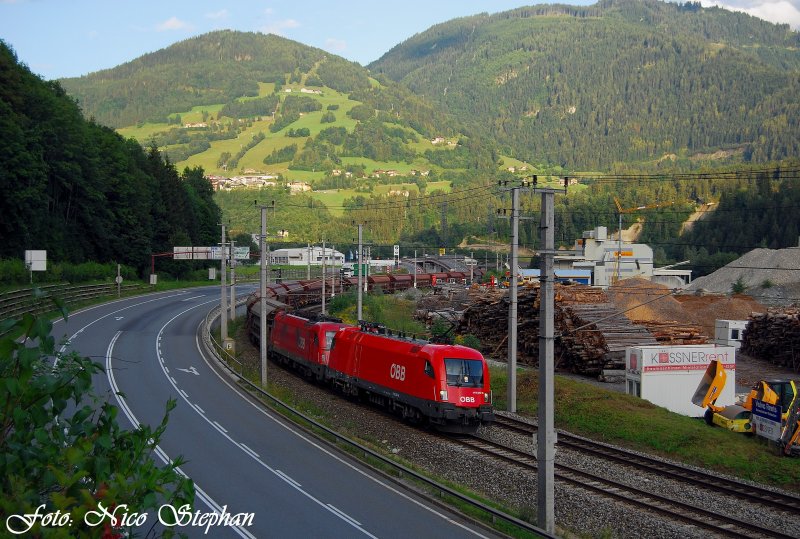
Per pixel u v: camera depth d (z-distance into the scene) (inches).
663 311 2235.5
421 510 738.8
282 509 724.7
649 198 5634.8
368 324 1421.0
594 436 1163.9
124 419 1120.2
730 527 727.1
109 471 285.0
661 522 732.7
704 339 1873.8
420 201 7628.0
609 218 5492.1
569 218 5265.8
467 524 700.0
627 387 1425.9
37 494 275.7
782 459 997.2
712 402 1283.2
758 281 3331.7
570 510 780.6
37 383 281.3
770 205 4532.5
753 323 2172.7
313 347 1568.7
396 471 869.2
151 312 2677.2
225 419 1161.4
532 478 890.7
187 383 1476.4
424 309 2746.1
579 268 3929.6
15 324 275.1
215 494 764.6
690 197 5861.2
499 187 1368.1
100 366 306.3
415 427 1194.6
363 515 714.8
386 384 1241.4
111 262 3599.9
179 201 4527.6
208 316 2442.2
